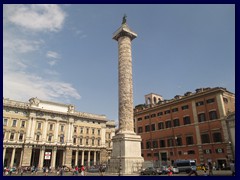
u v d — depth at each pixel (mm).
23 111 61469
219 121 40156
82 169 30812
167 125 49656
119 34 37625
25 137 59812
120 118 33406
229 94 43312
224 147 38406
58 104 68938
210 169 27672
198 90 47094
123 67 35344
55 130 65688
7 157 58562
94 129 74375
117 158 31031
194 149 42969
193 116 44656
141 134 55562
